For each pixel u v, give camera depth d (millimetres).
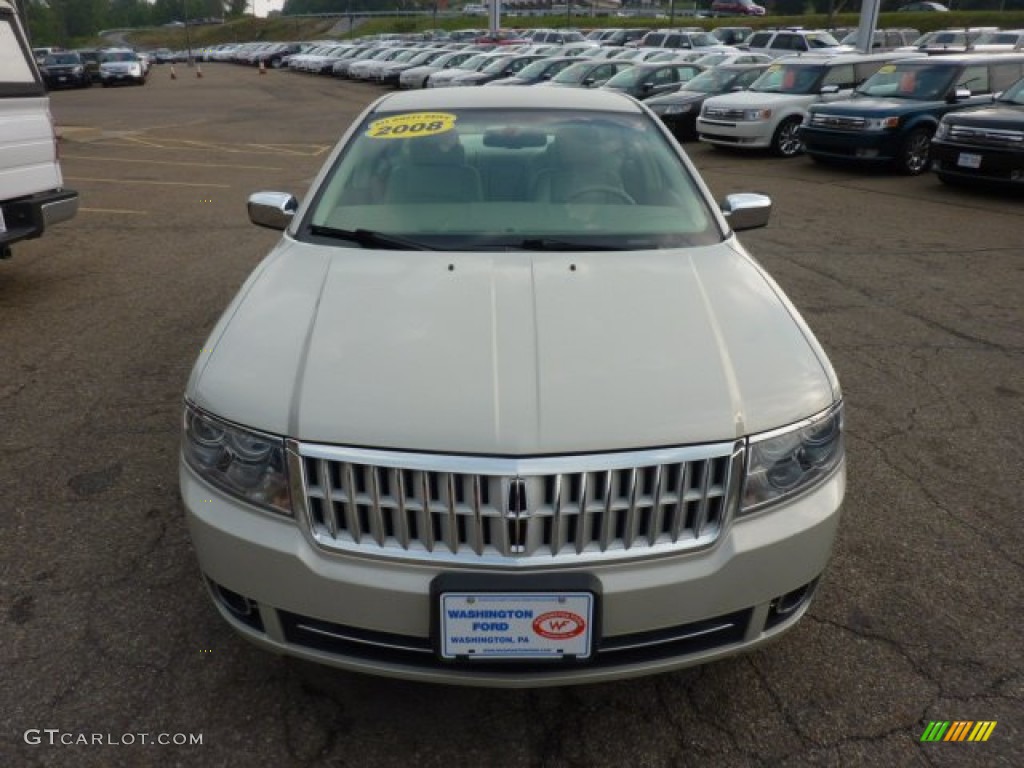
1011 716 2342
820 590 2869
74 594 2826
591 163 3312
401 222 3002
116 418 4156
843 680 2477
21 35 5910
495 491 1914
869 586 2891
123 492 3459
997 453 3838
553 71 21109
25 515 3291
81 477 3584
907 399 4422
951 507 3383
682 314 2385
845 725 2318
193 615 2732
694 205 3156
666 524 1999
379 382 2088
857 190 10812
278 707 2379
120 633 2648
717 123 14078
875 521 3279
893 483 3568
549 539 1944
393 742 2270
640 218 3041
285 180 11336
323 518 2014
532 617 1946
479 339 2230
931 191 10703
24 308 5895
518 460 1914
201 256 7336
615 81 17406
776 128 13789
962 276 6762
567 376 2098
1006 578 2934
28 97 5836
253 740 2266
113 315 5730
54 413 4215
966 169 10281
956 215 9188
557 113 3619
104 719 2324
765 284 2688
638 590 1967
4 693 2402
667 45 32938
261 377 2174
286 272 2715
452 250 2811
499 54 26250
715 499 2023
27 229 5789
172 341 5234
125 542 3115
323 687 2455
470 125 3525
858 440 3963
